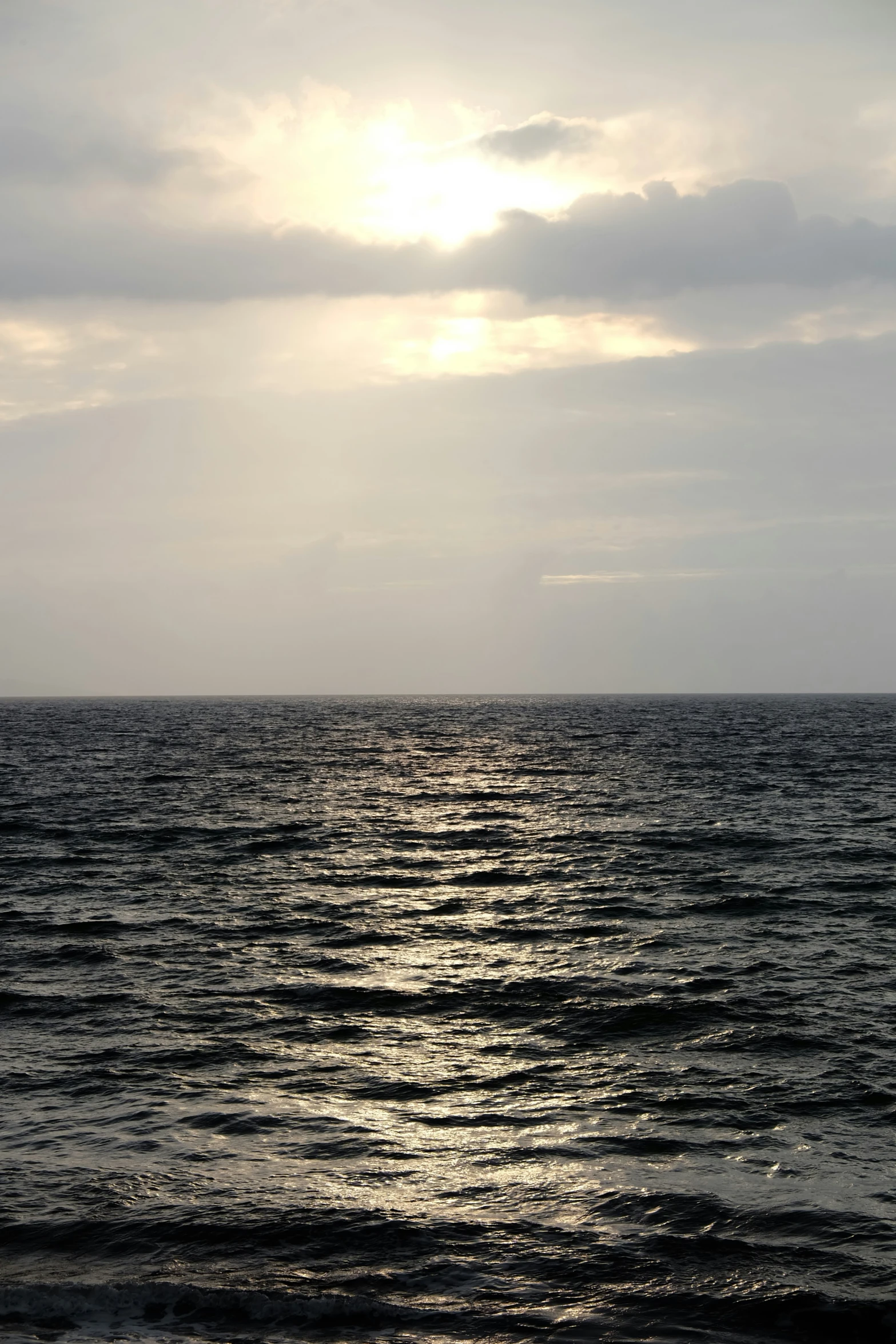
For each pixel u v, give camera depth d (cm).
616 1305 970
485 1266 1034
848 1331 934
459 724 15962
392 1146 1312
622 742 10681
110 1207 1148
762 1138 1336
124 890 2972
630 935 2423
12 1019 1819
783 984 2017
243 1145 1312
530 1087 1509
